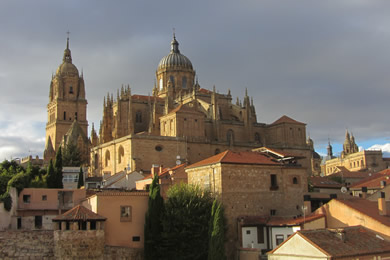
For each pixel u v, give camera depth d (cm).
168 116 13950
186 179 8469
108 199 6819
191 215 6769
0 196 7769
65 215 6391
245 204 7294
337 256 4909
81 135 16512
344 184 11025
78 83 19850
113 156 13512
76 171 11675
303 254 5200
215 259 6138
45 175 10344
